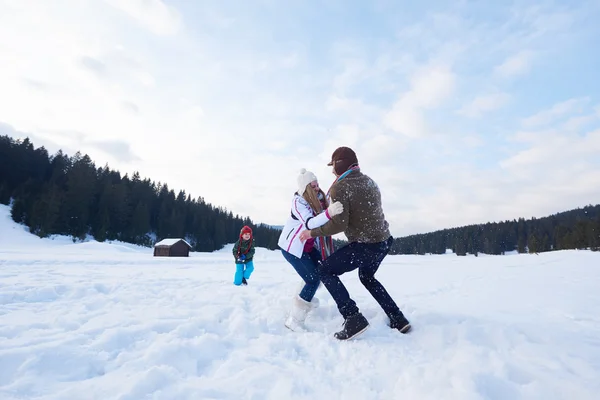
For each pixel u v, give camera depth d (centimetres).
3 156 6588
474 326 266
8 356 182
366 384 185
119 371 184
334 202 266
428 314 308
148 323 261
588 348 235
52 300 372
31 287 410
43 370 178
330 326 304
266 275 861
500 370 192
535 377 187
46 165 7244
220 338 241
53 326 254
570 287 632
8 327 239
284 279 728
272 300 388
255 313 332
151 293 419
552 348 230
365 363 216
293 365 207
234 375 186
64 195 5656
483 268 1231
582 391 165
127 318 278
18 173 6669
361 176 278
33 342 211
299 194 306
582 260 1598
